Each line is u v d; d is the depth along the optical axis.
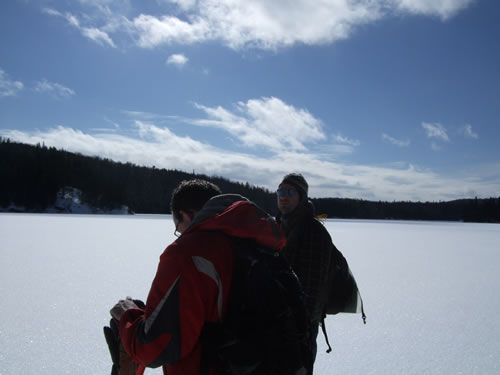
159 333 1.06
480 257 9.14
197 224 1.19
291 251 1.93
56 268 5.87
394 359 2.73
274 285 1.14
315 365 2.63
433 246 12.07
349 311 2.07
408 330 3.37
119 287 4.71
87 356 2.60
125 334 1.14
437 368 2.58
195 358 1.12
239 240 1.17
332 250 2.04
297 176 2.06
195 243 1.12
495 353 2.84
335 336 3.21
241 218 1.18
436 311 3.99
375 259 8.29
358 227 27.33
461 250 10.89
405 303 4.32
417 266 7.32
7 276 5.16
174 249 1.12
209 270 1.09
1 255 7.08
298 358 1.13
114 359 1.38
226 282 1.12
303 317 1.19
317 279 1.84
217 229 1.16
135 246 9.29
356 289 2.09
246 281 1.11
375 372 2.52
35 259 6.73
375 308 4.11
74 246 8.90
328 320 3.66
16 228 14.46
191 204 1.33
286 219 2.04
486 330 3.37
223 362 1.08
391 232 20.72
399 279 5.87
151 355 1.08
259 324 1.09
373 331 3.34
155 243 10.16
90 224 18.91
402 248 11.08
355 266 7.20
